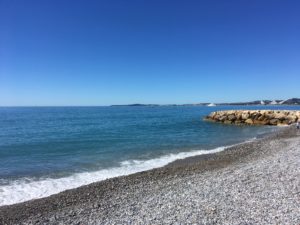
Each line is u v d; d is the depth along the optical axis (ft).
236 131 156.56
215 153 84.94
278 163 58.65
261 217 31.45
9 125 215.31
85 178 60.18
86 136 136.46
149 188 48.62
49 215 38.96
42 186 54.60
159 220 32.83
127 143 111.34
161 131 160.15
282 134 127.95
